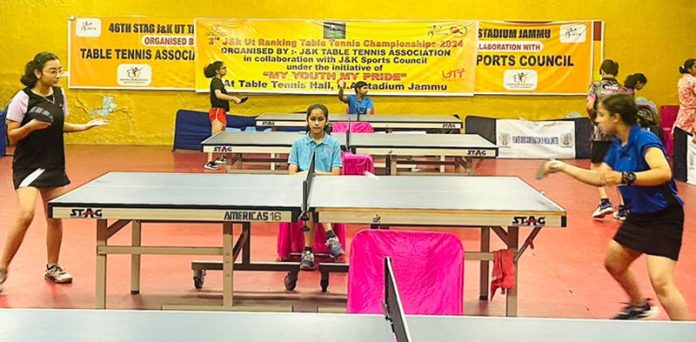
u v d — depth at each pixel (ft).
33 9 45.16
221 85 37.50
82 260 18.92
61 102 16.56
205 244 20.99
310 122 18.70
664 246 12.39
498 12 44.70
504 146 42.39
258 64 45.37
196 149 43.27
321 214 13.01
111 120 45.80
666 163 12.09
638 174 12.04
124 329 7.13
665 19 44.32
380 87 45.39
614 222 24.41
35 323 7.27
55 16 45.19
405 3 44.88
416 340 6.91
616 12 44.45
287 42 45.27
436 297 11.50
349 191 14.94
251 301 15.80
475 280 17.75
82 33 45.27
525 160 41.60
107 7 45.19
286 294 16.43
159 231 22.52
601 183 12.28
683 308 12.30
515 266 13.38
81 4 45.16
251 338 6.91
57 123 16.24
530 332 7.18
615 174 12.08
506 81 44.98
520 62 44.83
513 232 13.53
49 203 13.08
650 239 12.46
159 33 45.24
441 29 44.91
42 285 16.75
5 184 30.55
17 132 15.60
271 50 45.29
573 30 44.52
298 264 16.31
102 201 13.35
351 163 20.54
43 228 22.44
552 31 44.55
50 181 16.31
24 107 15.89
